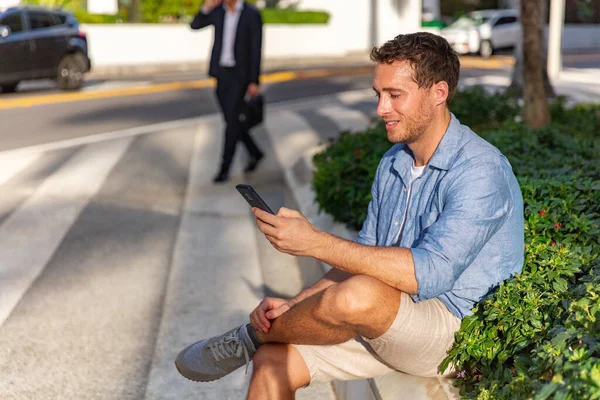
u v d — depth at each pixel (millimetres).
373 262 2607
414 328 2697
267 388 2832
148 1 27062
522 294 2801
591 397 2020
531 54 8727
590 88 16188
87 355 4195
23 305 4871
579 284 3102
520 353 2721
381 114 2752
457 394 2812
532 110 8844
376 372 2961
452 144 2779
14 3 23578
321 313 2639
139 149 10211
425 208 2840
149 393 3820
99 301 4957
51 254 5906
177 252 6035
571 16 35875
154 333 4500
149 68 25031
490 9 36219
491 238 2797
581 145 6195
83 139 10977
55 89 18188
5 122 12727
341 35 30297
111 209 7273
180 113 13938
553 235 3725
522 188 4207
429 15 32500
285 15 29016
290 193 7688
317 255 2668
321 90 18156
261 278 5480
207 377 3043
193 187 8266
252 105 8539
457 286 2785
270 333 2824
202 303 4977
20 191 7898
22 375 3959
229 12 8312
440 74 2691
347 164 5676
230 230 6699
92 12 26797
